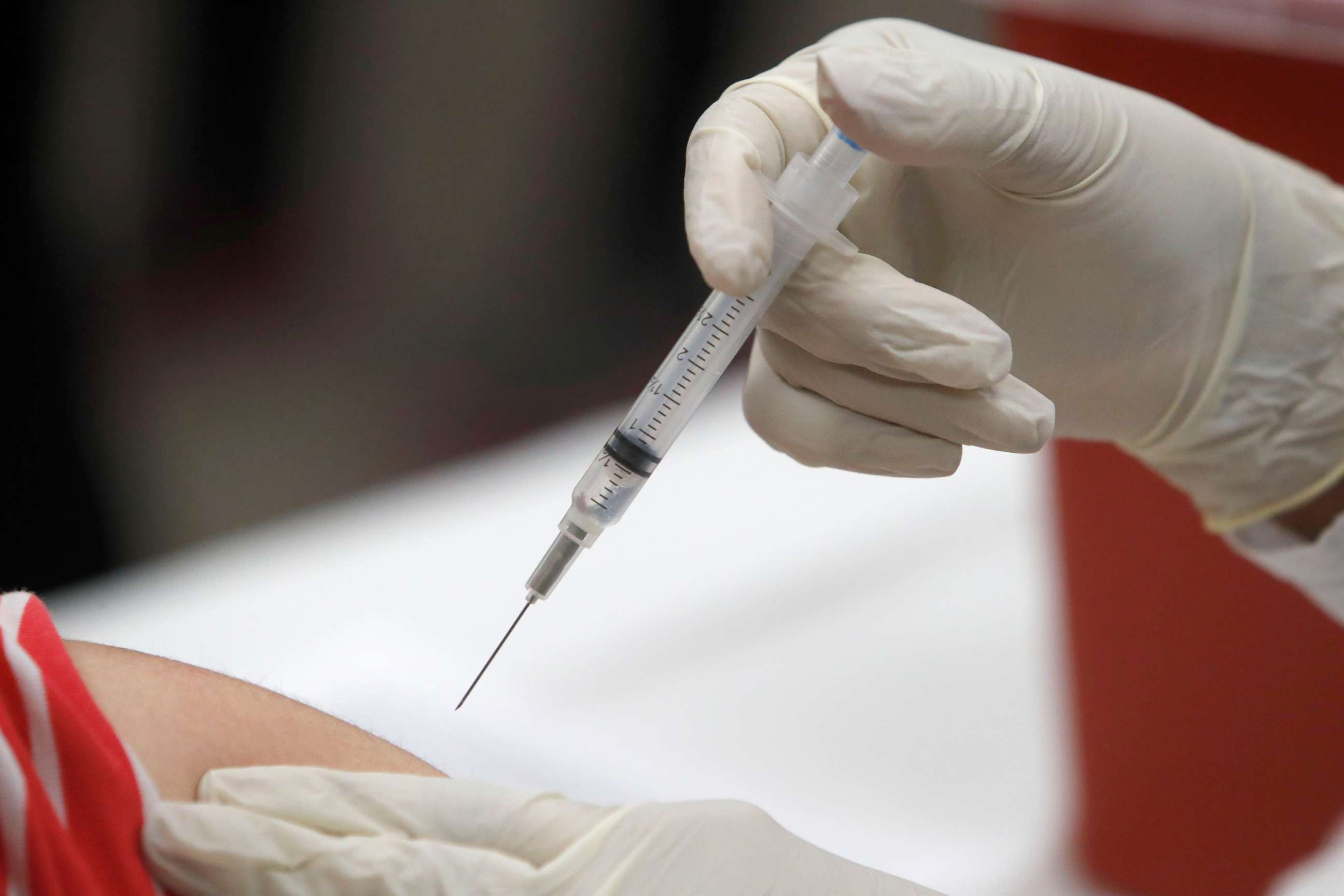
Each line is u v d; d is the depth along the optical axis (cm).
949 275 119
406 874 80
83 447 318
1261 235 122
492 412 333
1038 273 116
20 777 68
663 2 439
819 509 289
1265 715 194
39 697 72
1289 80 163
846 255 95
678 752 227
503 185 402
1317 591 146
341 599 258
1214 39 163
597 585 266
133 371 340
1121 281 116
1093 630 205
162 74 394
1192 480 139
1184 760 204
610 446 98
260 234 380
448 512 292
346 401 336
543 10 436
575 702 234
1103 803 213
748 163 91
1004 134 98
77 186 384
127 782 76
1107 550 197
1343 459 131
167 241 376
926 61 91
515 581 263
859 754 230
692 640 253
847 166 89
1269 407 129
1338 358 128
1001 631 257
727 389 327
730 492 295
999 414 97
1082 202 109
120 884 73
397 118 415
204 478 310
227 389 337
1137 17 167
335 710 217
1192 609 193
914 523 284
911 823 219
